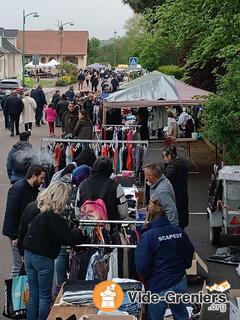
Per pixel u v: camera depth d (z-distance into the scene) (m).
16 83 50.00
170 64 41.31
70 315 6.23
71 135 18.14
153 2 33.47
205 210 14.38
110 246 6.94
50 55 115.50
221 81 15.05
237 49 14.11
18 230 7.83
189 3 15.70
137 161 14.03
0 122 33.59
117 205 8.23
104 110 19.64
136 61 40.94
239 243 11.47
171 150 10.11
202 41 15.93
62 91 60.31
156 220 6.65
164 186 8.52
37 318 7.24
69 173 10.60
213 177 11.81
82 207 7.79
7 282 7.53
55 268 7.71
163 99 18.44
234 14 13.47
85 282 6.70
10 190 8.34
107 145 14.11
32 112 28.14
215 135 14.24
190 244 6.70
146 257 6.52
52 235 6.97
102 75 69.81
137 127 19.73
